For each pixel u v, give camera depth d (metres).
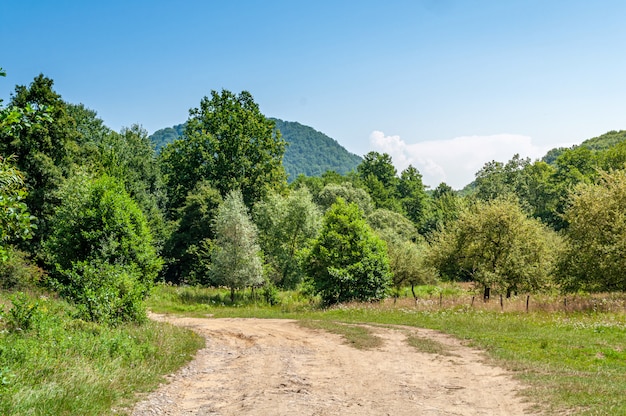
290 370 13.09
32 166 37.03
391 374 12.65
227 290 46.62
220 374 12.69
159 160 73.38
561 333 19.11
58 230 26.11
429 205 111.25
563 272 30.08
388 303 33.28
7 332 12.64
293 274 50.38
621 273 27.20
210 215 53.97
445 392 10.70
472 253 36.97
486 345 16.92
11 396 7.86
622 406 8.43
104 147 57.06
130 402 9.23
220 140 60.41
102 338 13.27
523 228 35.41
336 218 38.59
